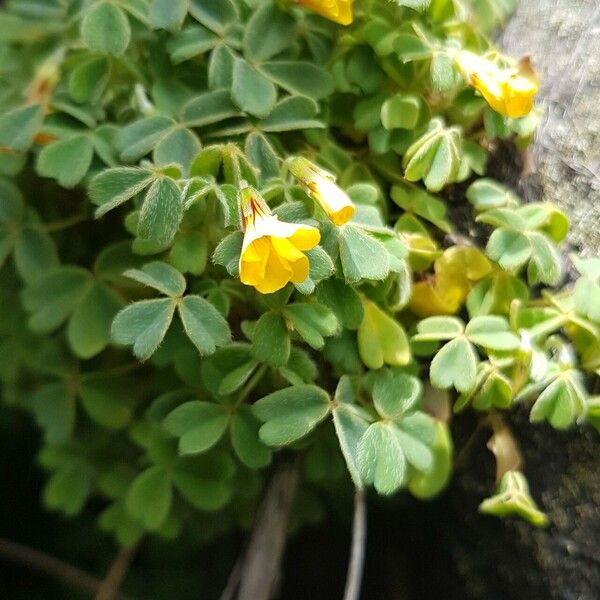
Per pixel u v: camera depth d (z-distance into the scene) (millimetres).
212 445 209
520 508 204
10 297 233
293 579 269
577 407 200
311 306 195
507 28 233
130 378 231
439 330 205
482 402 205
